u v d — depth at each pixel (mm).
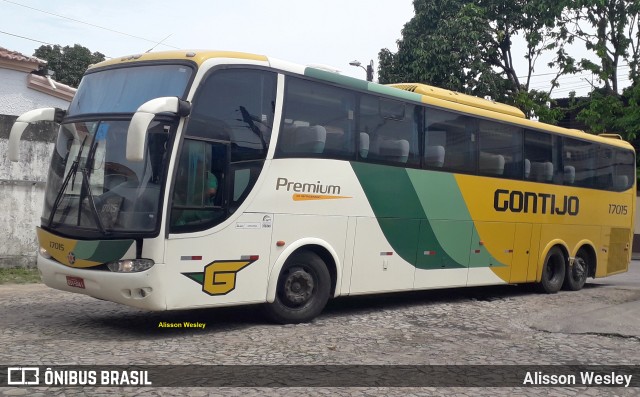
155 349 7121
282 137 8594
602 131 26078
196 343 7512
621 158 15805
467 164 11398
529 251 12828
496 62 27578
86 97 8547
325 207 9102
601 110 26078
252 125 8289
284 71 8688
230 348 7312
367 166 9695
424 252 10633
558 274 13688
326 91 9180
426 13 26219
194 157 7688
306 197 8859
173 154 7477
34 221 13703
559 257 13672
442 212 10906
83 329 8109
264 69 8453
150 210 7352
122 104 8055
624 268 15938
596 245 14812
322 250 9188
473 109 11562
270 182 8438
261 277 8352
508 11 26906
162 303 7383
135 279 7277
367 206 9688
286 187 8617
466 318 10000
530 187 12773
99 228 7488
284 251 8594
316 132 9000
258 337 7941
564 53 26750
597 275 14875
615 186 15523
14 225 13453
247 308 9969
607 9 25938
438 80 25500
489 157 11852
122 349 7066
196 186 7695
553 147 13469
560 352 7859
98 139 7906
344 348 7551
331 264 9336
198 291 7695
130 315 9180
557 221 13539
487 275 11891
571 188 13945
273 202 8469
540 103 26594
